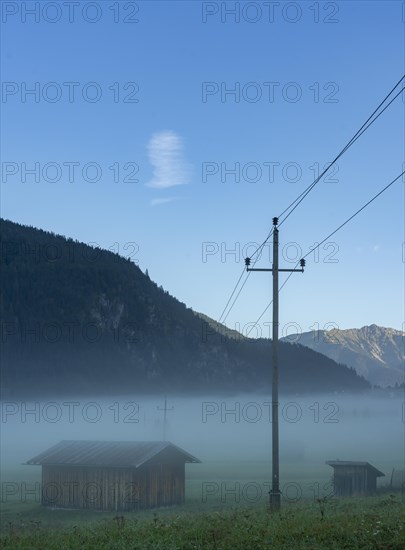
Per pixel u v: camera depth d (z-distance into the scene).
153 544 19.30
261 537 20.23
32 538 22.58
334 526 21.42
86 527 26.98
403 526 20.06
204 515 29.89
